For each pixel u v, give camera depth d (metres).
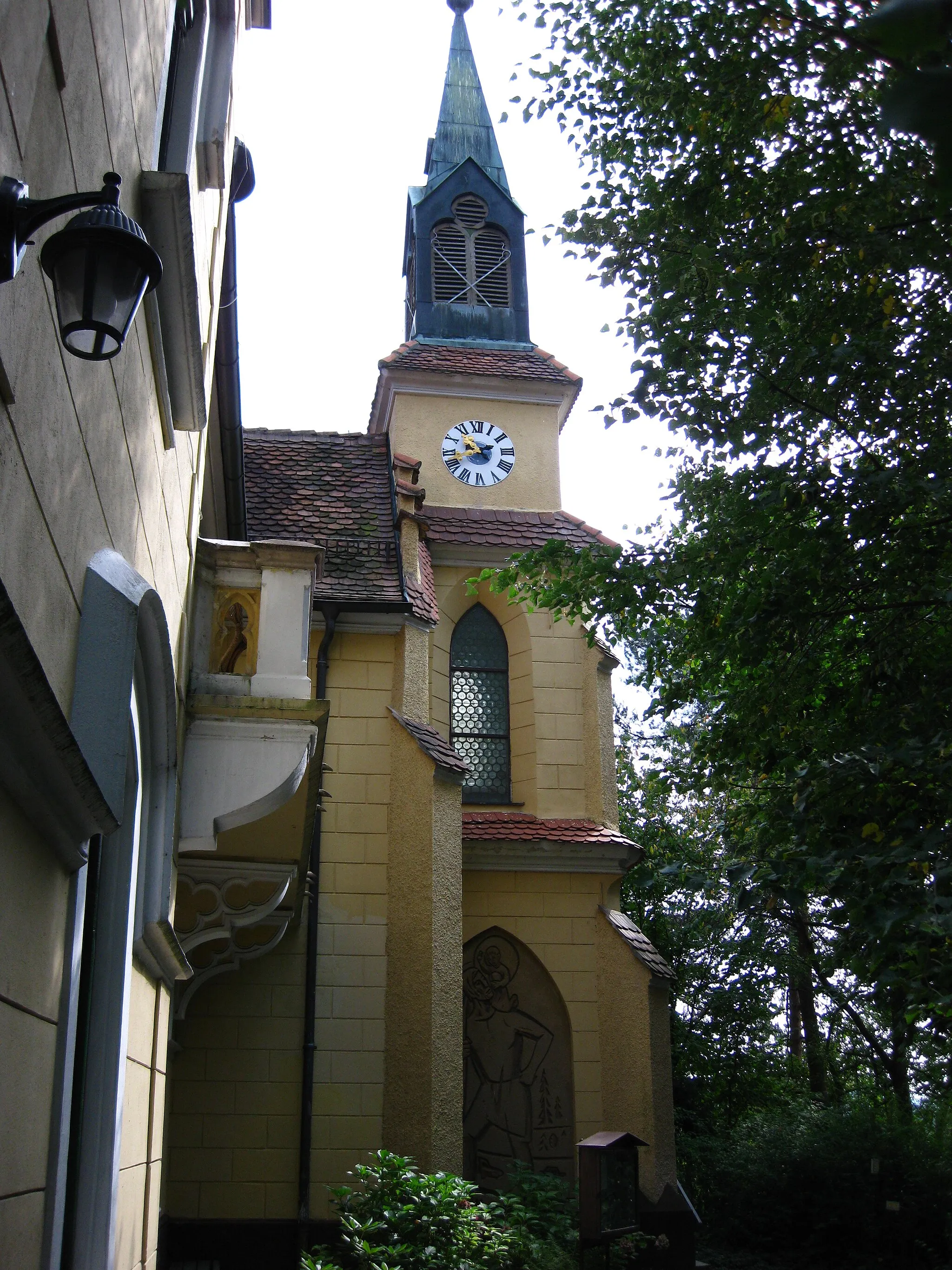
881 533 10.52
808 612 10.70
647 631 12.77
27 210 3.10
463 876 19.16
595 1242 12.41
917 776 8.69
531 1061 18.47
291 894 13.83
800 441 11.46
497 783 20.77
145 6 5.55
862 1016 30.06
